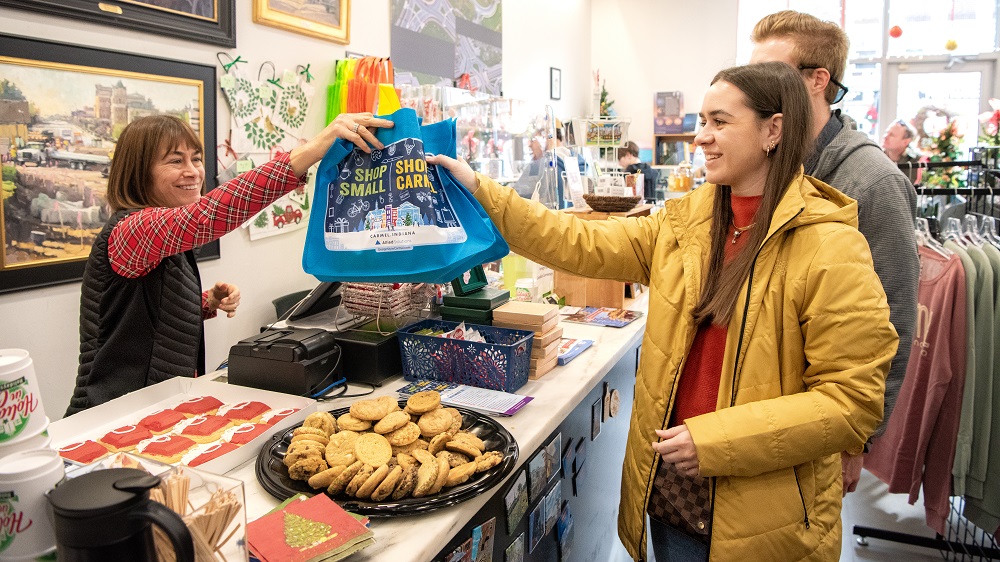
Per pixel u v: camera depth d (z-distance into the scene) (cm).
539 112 364
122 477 76
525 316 195
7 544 79
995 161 348
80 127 220
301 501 112
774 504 138
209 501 85
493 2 505
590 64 751
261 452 134
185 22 250
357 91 315
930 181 399
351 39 344
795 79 140
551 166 312
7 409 87
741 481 139
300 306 205
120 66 230
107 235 169
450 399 169
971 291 250
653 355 156
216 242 274
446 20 437
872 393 130
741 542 139
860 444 135
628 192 356
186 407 158
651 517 167
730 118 141
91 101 222
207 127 266
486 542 143
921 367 267
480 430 148
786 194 138
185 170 184
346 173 164
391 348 189
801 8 740
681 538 161
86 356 175
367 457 125
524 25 568
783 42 179
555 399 175
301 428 135
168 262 175
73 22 215
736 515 139
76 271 223
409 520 116
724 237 151
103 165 228
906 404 273
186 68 255
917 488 272
